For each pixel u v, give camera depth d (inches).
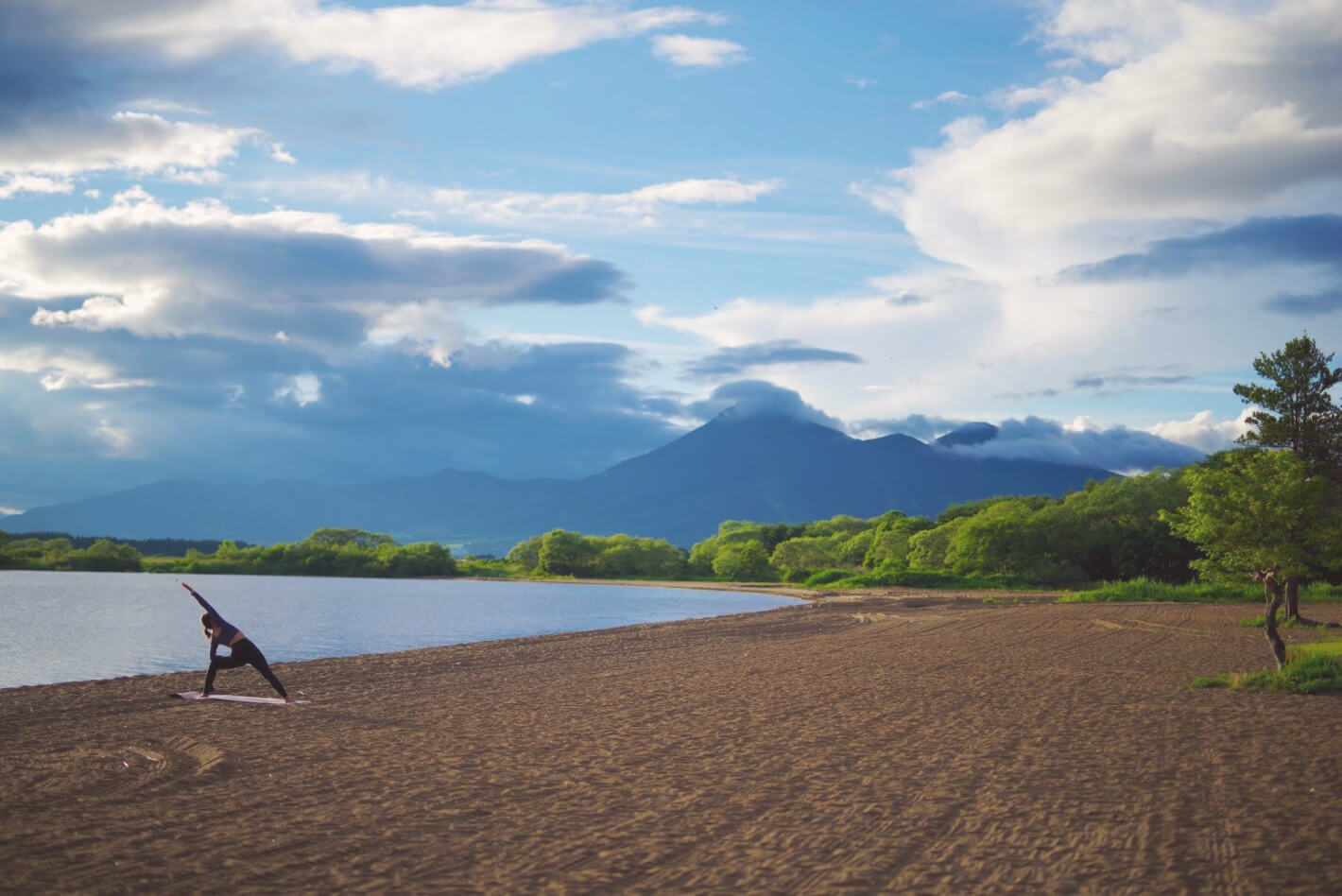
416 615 3063.5
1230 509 1002.7
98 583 5861.2
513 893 325.4
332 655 1722.4
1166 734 636.1
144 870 346.9
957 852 373.7
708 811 438.3
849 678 992.2
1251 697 823.1
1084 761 549.3
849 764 546.0
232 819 419.2
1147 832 399.9
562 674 1084.5
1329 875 340.8
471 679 1041.5
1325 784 486.0
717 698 847.7
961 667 1085.1
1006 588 4399.6
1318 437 1841.8
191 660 1621.6
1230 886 331.3
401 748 599.2
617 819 423.2
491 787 486.3
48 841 382.3
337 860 361.1
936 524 6919.3
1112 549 4498.0
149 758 560.7
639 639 1704.0
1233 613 2112.5
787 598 4542.3
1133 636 1526.8
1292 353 1876.2
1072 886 332.5
